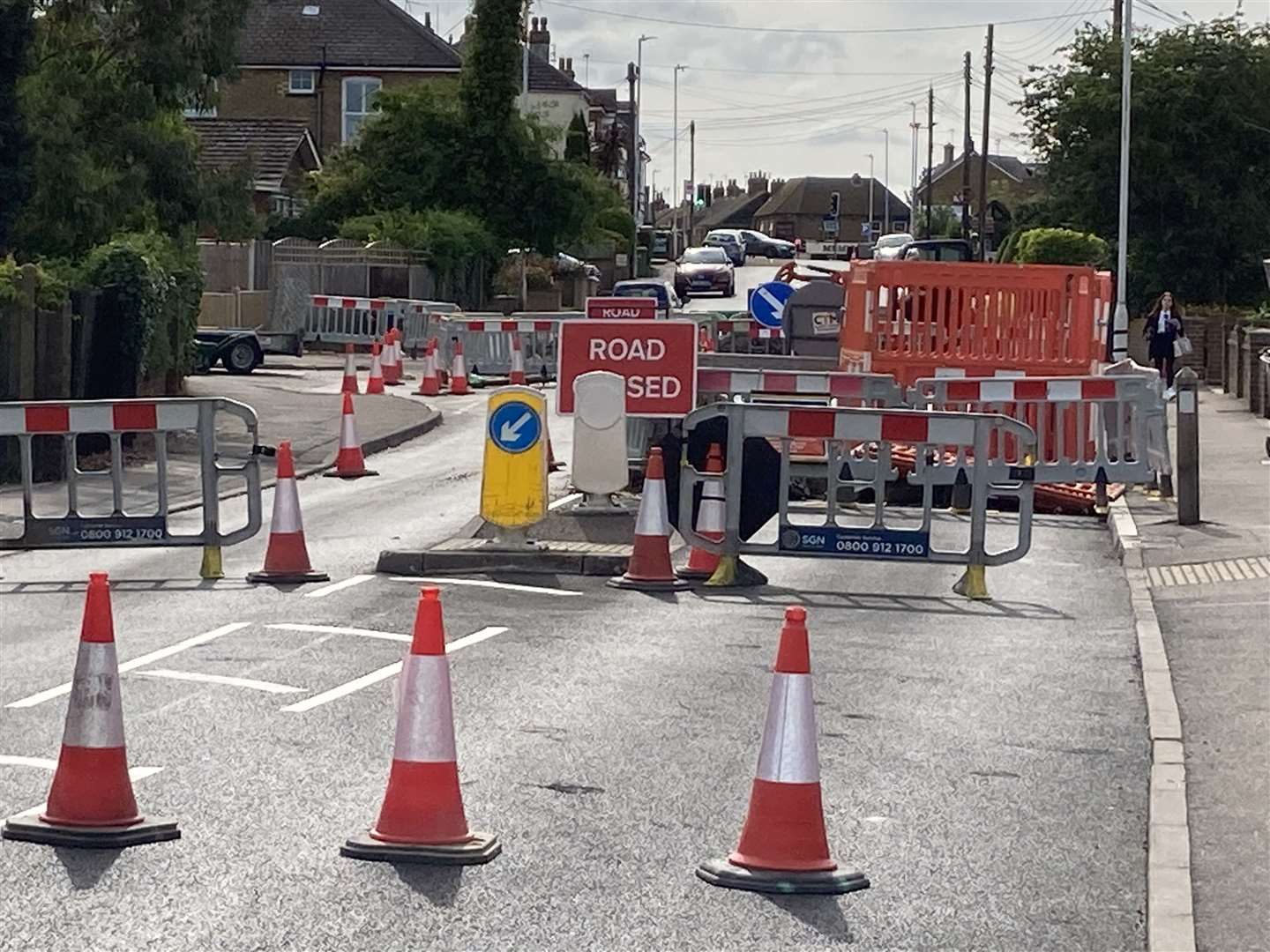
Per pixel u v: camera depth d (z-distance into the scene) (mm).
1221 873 7219
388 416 29203
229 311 45812
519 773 8664
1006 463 19812
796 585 14758
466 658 11383
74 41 27000
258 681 10555
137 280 23875
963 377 22234
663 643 12016
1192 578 14812
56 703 9945
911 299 22859
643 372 17828
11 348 21094
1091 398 19625
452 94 58469
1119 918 6801
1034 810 8273
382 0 70750
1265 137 51156
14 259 24375
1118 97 50719
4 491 20016
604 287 79625
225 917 6551
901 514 19328
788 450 14430
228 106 69625
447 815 7344
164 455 14562
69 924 6449
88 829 7410
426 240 52281
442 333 37969
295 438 25844
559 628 12539
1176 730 9617
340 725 9508
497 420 15047
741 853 7145
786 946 6402
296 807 7984
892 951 6379
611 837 7668
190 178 28062
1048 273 22625
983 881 7215
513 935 6434
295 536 14375
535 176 57875
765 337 33594
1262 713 10000
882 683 11000
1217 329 39969
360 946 6285
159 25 26969
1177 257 50969
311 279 48469
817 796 7133
